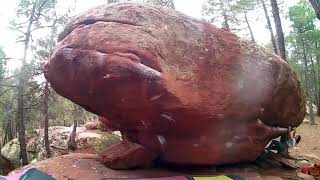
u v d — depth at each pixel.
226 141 7.93
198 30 7.91
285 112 9.02
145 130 7.46
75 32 7.19
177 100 6.93
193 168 8.20
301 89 9.29
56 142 19.80
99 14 7.38
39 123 29.91
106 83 6.74
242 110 7.95
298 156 11.09
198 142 7.66
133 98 6.80
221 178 7.67
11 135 31.59
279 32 15.11
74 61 6.90
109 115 7.55
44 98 17.69
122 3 7.62
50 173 7.50
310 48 29.38
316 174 8.80
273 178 8.38
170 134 7.55
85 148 17.73
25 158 16.62
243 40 8.41
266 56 8.51
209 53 7.77
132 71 6.55
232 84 7.82
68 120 31.05
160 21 7.51
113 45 6.74
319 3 9.87
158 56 6.91
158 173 7.73
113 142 13.34
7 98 25.11
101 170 7.63
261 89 8.23
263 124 8.48
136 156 7.75
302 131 22.23
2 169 22.81
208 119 7.44
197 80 7.42
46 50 18.22
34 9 17.30
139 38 6.90
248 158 8.51
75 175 7.32
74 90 7.30
